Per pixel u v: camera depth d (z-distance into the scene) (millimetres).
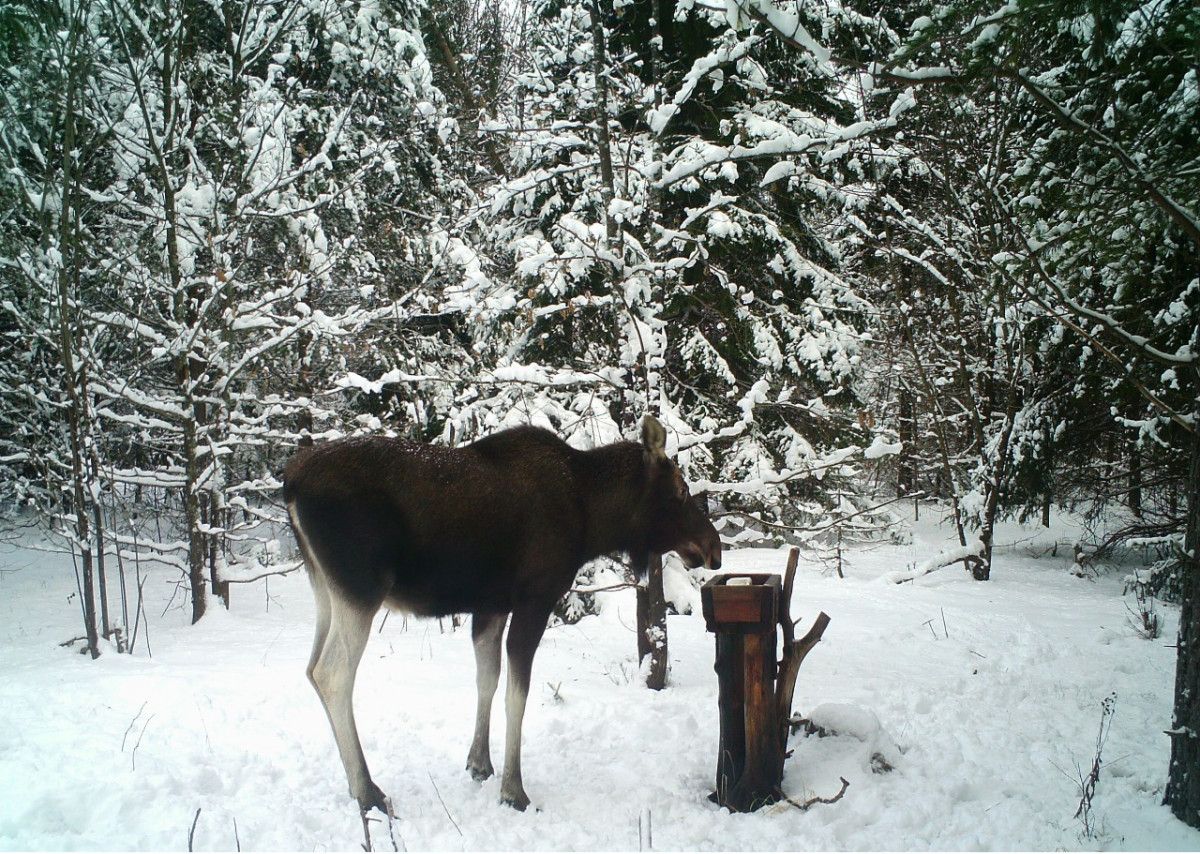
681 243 8195
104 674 5973
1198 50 3943
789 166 6758
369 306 10055
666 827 3986
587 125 7113
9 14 6926
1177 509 10719
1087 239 4672
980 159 7176
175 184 8414
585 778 4555
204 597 8375
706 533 4895
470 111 10688
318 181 10055
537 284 7848
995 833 3930
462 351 9547
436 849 3748
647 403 6535
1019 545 14281
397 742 5016
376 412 10781
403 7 12695
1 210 7543
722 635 4211
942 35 3873
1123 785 4469
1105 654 7105
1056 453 11547
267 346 8117
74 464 6945
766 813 4047
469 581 4328
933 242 10766
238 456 10141
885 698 5859
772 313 9461
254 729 5051
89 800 3887
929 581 10742
